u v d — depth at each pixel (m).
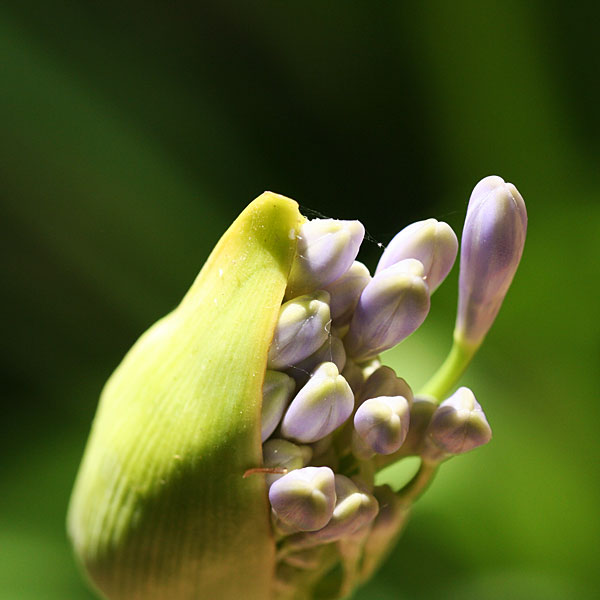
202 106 0.62
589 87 0.58
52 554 0.51
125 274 0.59
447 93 0.60
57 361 0.59
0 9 0.57
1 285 0.59
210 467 0.42
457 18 0.58
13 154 0.57
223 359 0.42
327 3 0.62
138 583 0.43
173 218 0.59
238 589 0.43
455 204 0.61
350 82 0.64
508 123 0.59
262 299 0.42
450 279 0.59
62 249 0.59
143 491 0.42
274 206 0.42
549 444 0.54
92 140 0.58
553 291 0.57
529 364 0.56
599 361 0.56
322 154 0.64
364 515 0.42
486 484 0.53
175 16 0.62
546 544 0.51
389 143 0.64
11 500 0.53
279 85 0.64
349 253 0.42
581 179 0.58
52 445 0.57
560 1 0.57
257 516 0.42
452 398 0.43
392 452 0.42
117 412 0.43
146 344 0.43
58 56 0.58
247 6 0.63
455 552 0.51
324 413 0.42
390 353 0.56
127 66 0.61
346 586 0.43
